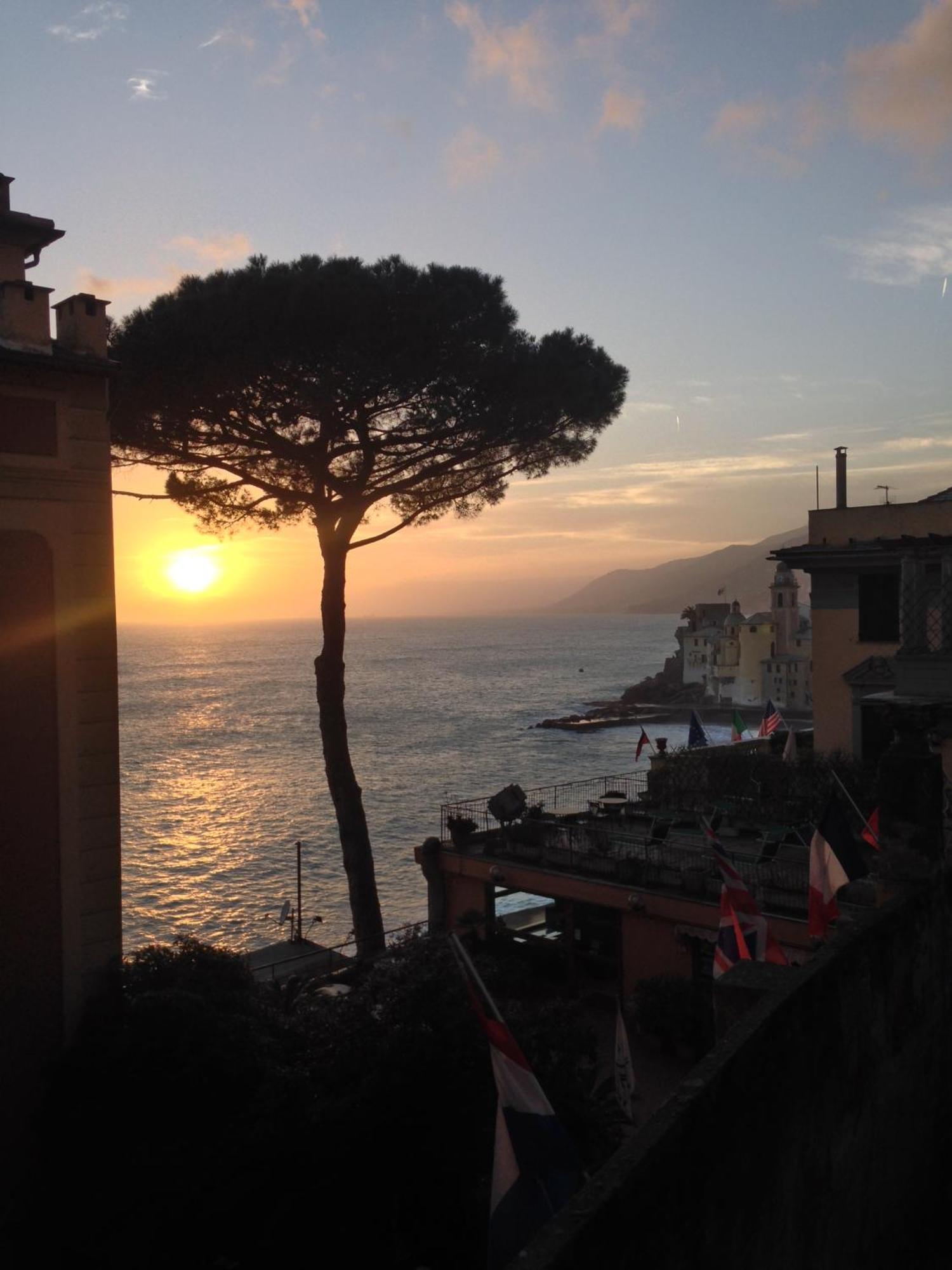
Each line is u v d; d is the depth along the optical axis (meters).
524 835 26.98
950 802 18.92
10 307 12.13
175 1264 10.51
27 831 12.18
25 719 12.21
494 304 23.72
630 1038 22.28
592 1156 12.55
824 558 29.77
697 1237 4.32
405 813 92.75
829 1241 5.93
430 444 24.14
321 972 24.58
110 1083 11.34
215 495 24.95
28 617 12.25
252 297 20.81
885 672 28.47
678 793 30.08
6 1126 11.71
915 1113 7.63
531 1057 12.82
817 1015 5.98
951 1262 7.86
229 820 89.62
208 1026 11.61
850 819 24.55
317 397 21.36
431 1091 11.77
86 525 12.74
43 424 12.41
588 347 25.88
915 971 7.79
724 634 161.25
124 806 97.38
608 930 24.78
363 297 21.23
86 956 12.55
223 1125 11.03
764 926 14.98
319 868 70.88
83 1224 10.93
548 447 26.20
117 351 21.22
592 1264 3.49
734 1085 4.78
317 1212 11.33
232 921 58.19
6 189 12.52
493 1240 8.39
